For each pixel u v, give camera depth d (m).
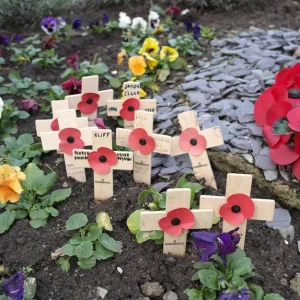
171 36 0.62
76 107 0.43
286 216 0.36
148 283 0.31
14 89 0.52
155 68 0.53
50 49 0.59
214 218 0.34
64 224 0.36
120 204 0.36
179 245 0.32
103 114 0.47
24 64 0.59
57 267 0.33
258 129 0.41
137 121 0.37
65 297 0.31
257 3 0.72
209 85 0.48
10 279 0.30
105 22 0.65
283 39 0.58
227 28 0.65
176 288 0.31
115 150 0.39
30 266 0.33
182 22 0.68
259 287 0.30
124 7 0.75
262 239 0.35
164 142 0.37
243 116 0.42
